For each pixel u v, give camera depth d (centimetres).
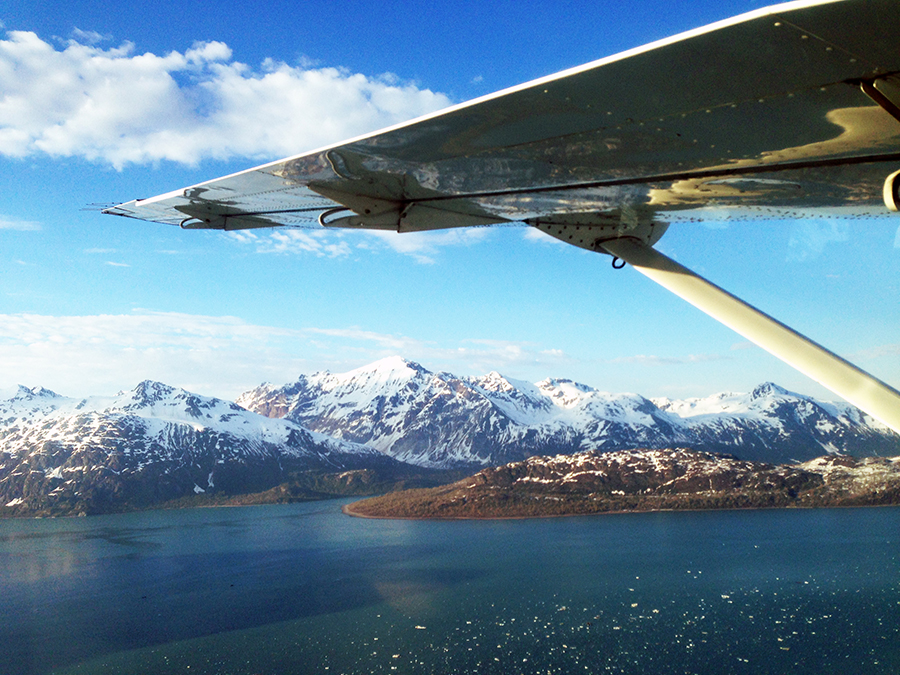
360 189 1178
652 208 1273
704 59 629
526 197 1173
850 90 664
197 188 1212
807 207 1166
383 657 10931
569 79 686
